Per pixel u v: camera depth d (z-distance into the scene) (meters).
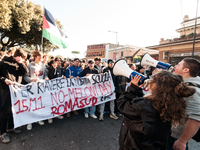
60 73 4.39
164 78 0.93
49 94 2.88
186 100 1.21
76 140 2.46
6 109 2.31
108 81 3.67
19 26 12.65
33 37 16.30
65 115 3.54
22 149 2.13
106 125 3.13
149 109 0.92
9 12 10.26
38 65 3.03
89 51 16.09
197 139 1.45
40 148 2.18
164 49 15.58
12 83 2.31
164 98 0.87
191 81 1.39
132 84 1.22
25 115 2.53
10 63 2.34
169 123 0.99
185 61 1.48
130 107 1.04
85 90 3.38
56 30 5.65
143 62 2.21
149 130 0.90
